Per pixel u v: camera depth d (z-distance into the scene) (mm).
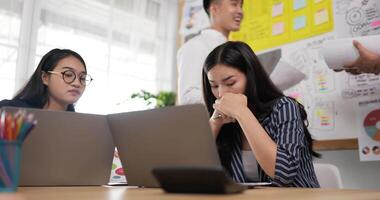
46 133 829
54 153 845
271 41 2082
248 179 1203
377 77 1617
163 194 625
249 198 548
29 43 2162
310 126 1839
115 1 2586
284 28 2029
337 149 1731
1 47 2072
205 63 1260
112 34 2539
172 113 756
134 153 834
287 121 1106
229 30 2131
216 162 707
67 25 2352
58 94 1518
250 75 1198
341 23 1776
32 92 1521
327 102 1792
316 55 1859
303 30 1936
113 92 2514
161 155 778
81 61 1587
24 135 634
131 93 2586
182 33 2639
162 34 2832
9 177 608
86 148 890
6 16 2105
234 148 1223
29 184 826
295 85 1927
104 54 2486
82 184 893
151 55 2760
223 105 1083
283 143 1028
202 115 714
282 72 1866
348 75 1721
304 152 1170
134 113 823
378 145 1576
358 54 1354
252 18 2207
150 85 2730
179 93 2000
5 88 2061
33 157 819
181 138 744
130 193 659
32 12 2199
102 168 924
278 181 958
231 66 1188
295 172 973
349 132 1689
